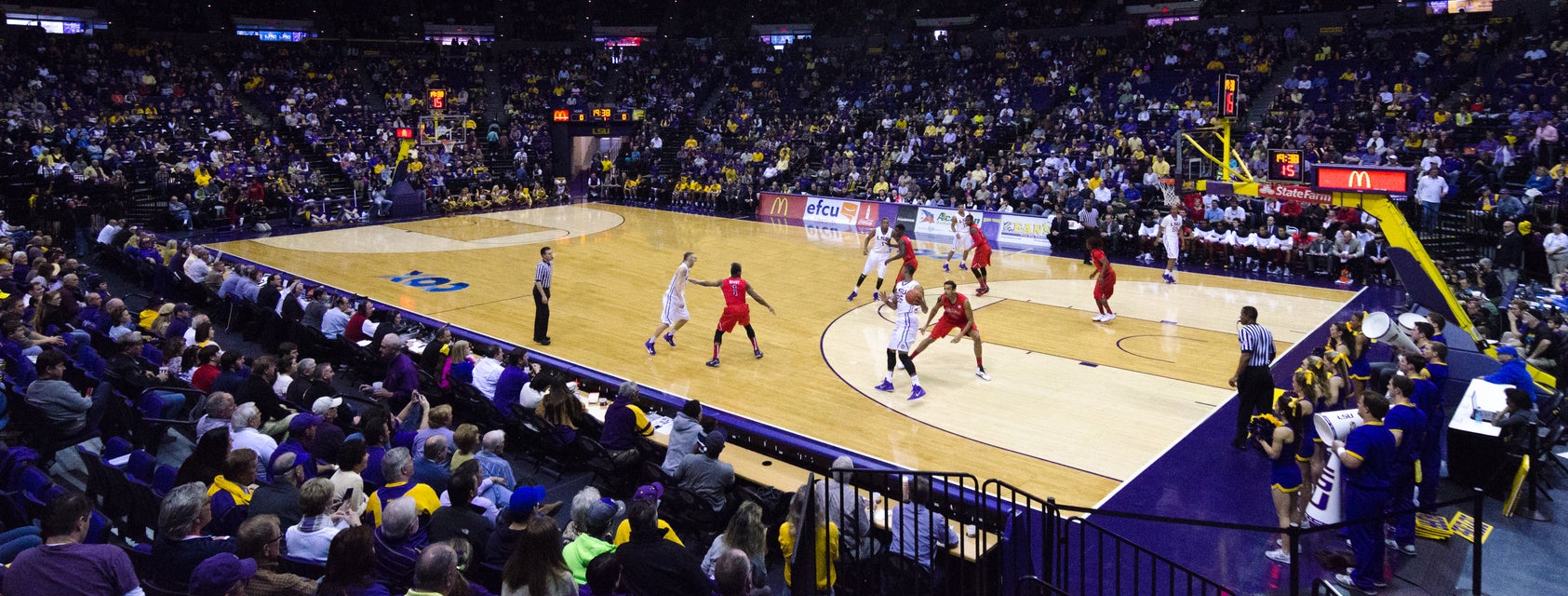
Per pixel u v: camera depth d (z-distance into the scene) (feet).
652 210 107.76
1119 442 34.50
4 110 97.71
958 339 41.91
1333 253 65.77
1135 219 78.43
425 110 124.06
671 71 142.00
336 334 45.57
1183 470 31.83
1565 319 42.68
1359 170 47.52
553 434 32.07
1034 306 57.57
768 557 26.84
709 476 26.22
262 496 22.17
